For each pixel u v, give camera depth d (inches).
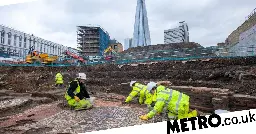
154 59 1024.2
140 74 804.0
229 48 1069.8
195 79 634.2
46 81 773.3
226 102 319.6
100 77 893.2
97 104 385.1
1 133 211.2
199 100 368.8
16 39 1927.9
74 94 311.1
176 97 199.3
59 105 367.6
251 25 847.7
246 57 709.3
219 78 576.7
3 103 360.2
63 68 1067.3
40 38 2214.6
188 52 1251.8
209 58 791.1
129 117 259.0
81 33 2394.2
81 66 1088.8
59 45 2536.9
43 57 1065.5
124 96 505.0
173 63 853.8
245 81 459.5
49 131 214.8
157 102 200.2
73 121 249.3
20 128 226.5
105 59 1396.4
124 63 1069.1
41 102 405.1
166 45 1601.9
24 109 344.5
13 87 660.7
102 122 240.4
